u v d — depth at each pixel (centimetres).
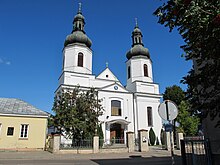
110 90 3341
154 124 3456
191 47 589
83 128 2228
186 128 3772
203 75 594
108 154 1986
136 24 4222
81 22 3697
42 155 1831
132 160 1524
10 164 1288
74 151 2041
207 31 497
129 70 3928
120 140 2738
